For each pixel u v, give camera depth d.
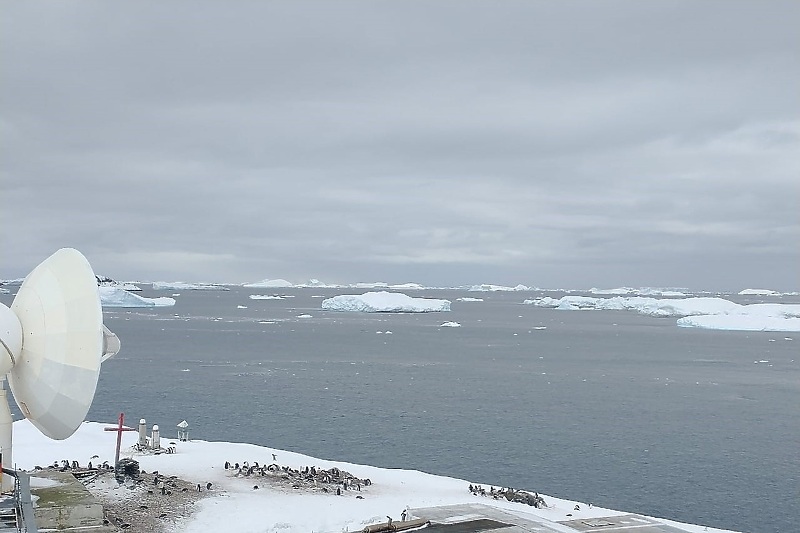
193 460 45.97
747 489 55.53
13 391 30.33
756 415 88.19
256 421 77.94
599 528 35.50
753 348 187.62
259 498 37.25
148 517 33.00
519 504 40.25
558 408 90.69
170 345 167.38
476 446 68.00
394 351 164.62
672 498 52.78
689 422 82.69
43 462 43.59
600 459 64.25
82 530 28.78
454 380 116.38
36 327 29.02
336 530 33.31
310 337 198.38
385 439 70.12
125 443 50.72
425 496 40.50
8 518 27.34
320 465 48.12
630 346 189.75
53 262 30.12
